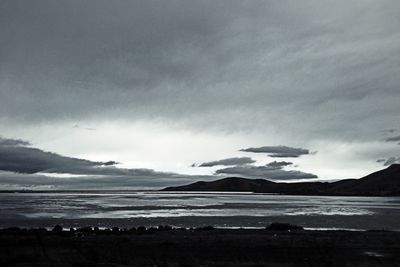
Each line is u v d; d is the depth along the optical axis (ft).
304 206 320.70
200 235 113.29
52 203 355.97
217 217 194.18
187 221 174.40
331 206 327.67
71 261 77.30
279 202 412.57
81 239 103.96
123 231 123.24
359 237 110.11
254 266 75.77
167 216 200.34
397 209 286.66
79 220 176.24
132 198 526.16
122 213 221.46
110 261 79.00
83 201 407.85
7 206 296.51
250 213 225.15
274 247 95.25
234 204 341.82
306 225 161.89
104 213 220.64
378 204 389.19
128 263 77.30
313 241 102.94
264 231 124.36
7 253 84.38
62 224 160.45
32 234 111.96
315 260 82.53
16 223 162.91
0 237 105.09
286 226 134.72
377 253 89.97
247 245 97.45
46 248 91.35
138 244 97.86
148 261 79.36
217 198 544.21
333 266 77.71
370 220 184.24
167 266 75.00
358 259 83.76
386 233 119.55
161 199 482.28
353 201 486.38
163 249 92.02
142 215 206.39
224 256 85.76
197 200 446.60
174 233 118.01
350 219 188.55
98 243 98.48
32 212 227.40
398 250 92.89
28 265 71.00
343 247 95.81
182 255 86.02
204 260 81.56
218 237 108.88
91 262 75.31
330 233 119.75
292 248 94.32
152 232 120.47
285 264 78.33
